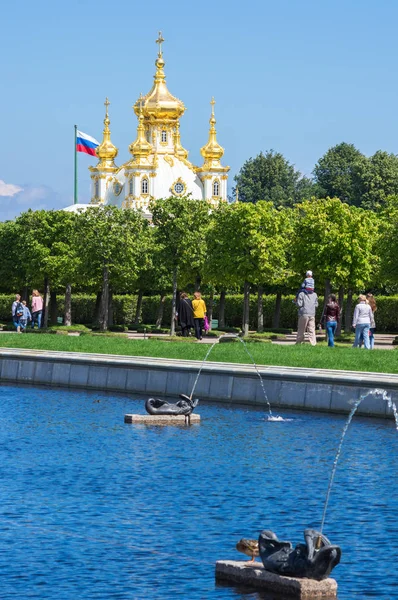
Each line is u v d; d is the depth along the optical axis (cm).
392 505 1894
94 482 2080
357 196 15712
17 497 1956
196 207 6700
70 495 1973
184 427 2767
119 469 2205
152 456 2352
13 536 1703
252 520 1795
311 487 2039
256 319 8650
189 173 18625
